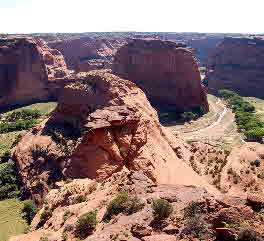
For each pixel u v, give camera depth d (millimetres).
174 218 22125
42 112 132875
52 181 53562
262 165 63531
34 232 29406
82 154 46188
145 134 50219
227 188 51938
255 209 20438
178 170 50156
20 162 60594
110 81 61469
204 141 99812
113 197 30594
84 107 62594
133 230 20969
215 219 19750
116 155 44750
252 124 114375
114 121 46500
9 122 121438
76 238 24234
